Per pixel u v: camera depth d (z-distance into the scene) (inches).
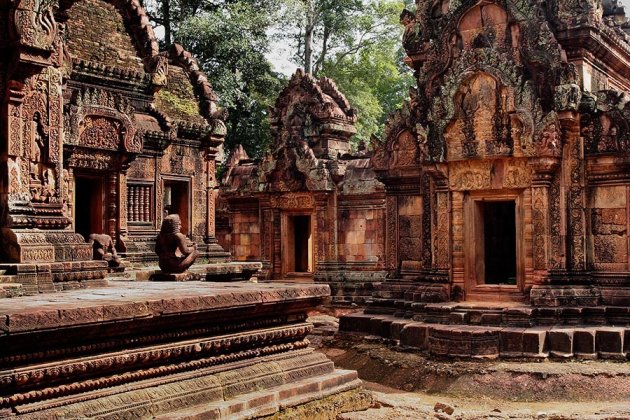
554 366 575.8
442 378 589.3
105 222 767.7
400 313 723.4
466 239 701.3
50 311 267.9
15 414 259.1
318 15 1713.8
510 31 688.4
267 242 1112.2
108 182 768.3
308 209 1082.7
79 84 798.5
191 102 976.9
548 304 641.6
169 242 514.9
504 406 531.8
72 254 419.2
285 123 1117.1
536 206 662.5
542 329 613.0
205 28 1456.7
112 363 292.0
